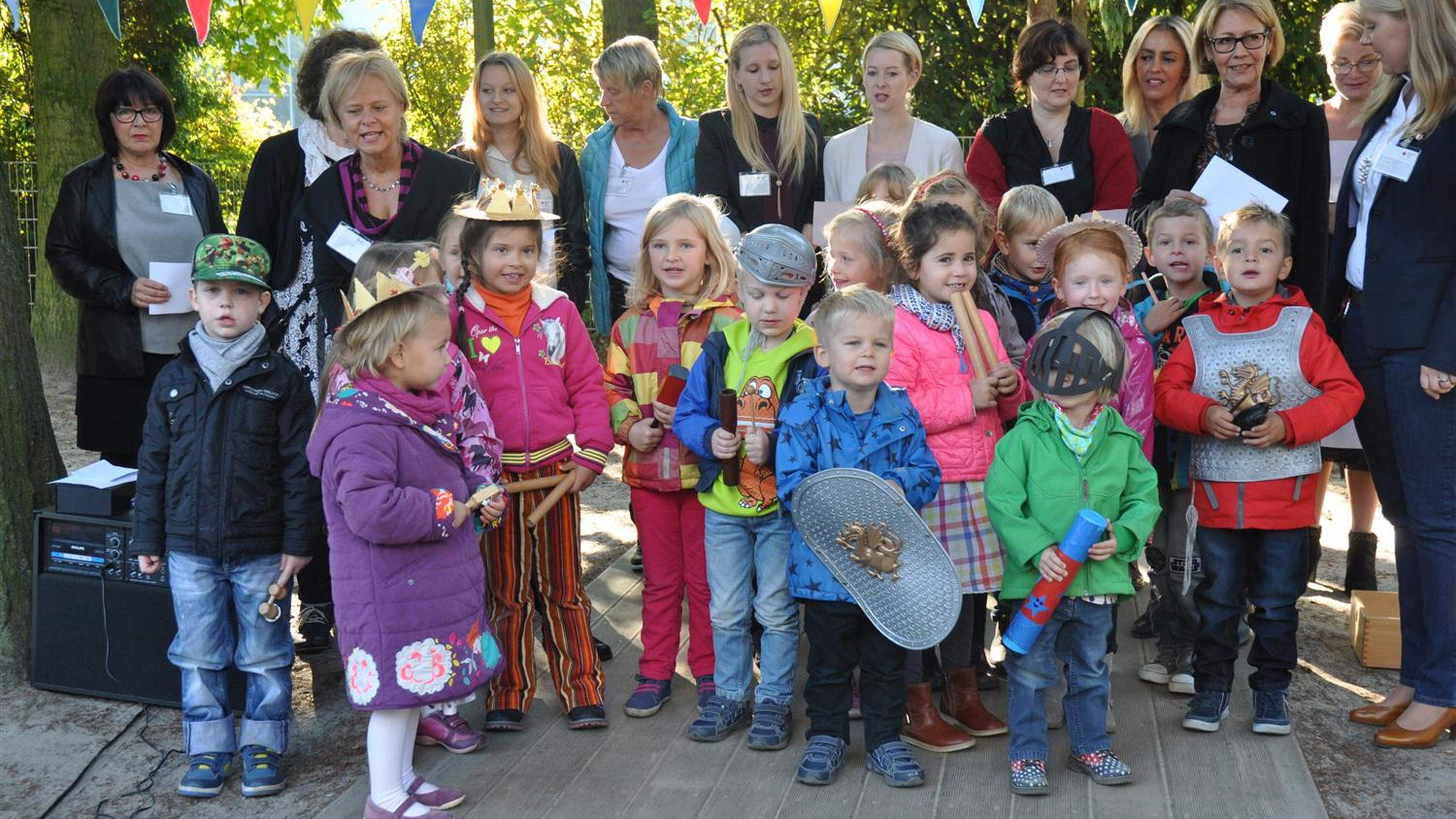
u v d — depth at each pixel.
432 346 3.13
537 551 3.82
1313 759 3.55
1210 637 3.63
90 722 3.90
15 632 4.18
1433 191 3.49
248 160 16.59
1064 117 5.21
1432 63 3.43
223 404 3.49
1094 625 3.30
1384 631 4.16
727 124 5.23
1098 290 3.65
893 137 5.32
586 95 14.33
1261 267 3.66
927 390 3.56
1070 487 3.27
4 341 4.24
